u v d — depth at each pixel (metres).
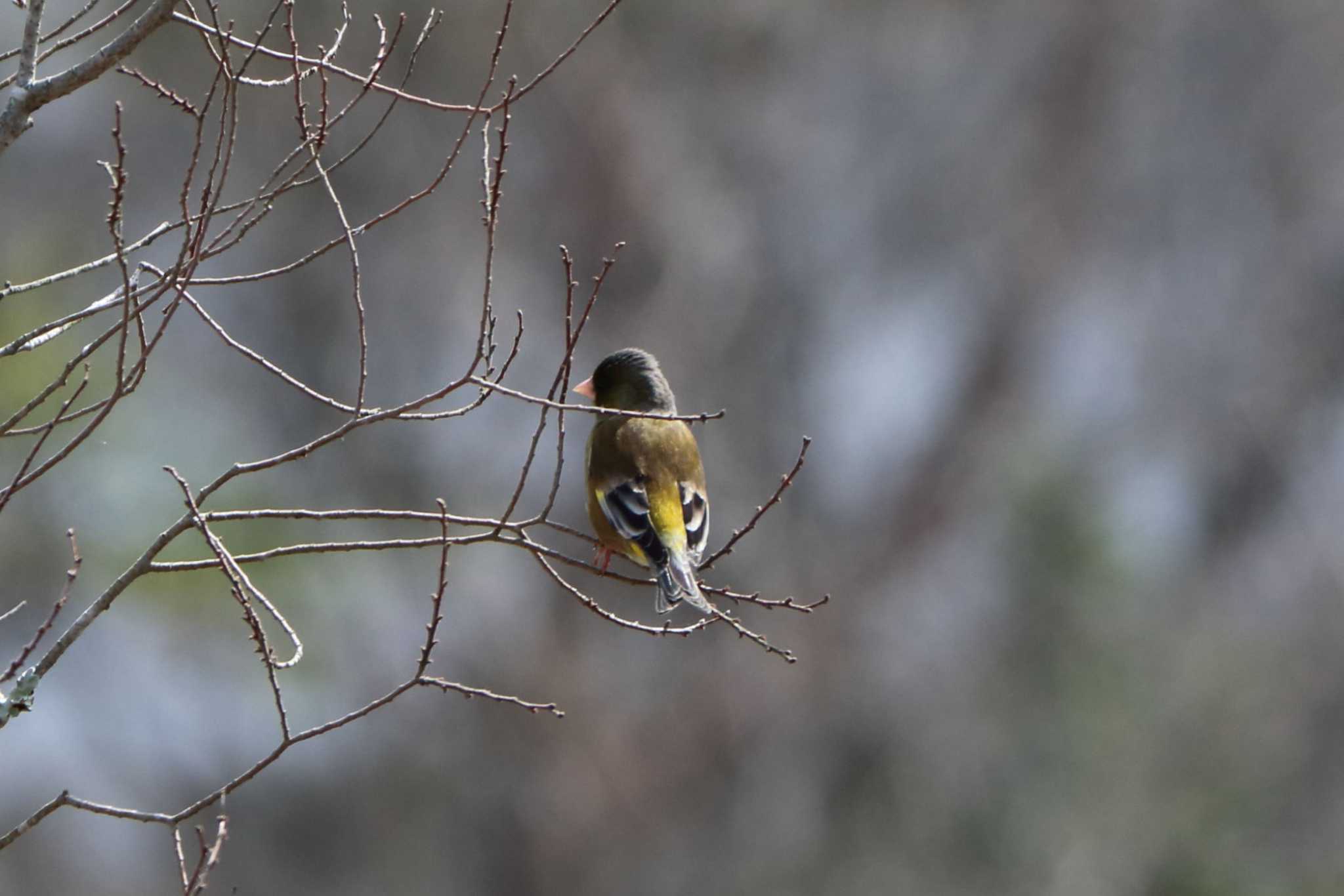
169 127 20.27
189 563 5.12
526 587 21.86
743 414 23.02
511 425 21.73
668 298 22.45
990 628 21.61
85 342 16.58
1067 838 19.69
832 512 23.41
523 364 21.80
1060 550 21.17
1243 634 21.73
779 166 23.48
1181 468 25.14
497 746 21.56
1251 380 25.23
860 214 24.30
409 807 21.41
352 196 21.25
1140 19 24.59
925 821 20.72
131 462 18.56
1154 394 25.27
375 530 20.98
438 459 21.73
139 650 19.50
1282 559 23.91
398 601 21.45
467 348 21.80
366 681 21.27
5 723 4.93
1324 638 21.92
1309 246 25.52
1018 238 24.73
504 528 5.48
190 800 20.62
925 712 21.58
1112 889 19.25
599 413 5.37
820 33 23.45
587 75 21.62
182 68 19.55
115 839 20.22
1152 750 20.16
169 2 5.18
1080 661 20.67
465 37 20.64
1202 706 20.36
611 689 21.92
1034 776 20.30
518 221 22.00
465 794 21.50
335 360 21.56
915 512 23.36
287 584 19.64
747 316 23.19
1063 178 24.80
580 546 21.59
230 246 5.37
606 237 22.17
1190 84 25.36
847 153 24.08
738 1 22.52
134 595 18.14
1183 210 25.61
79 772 20.12
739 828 21.73
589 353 22.00
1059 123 24.77
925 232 24.69
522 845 21.50
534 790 21.53
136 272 5.76
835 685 22.09
